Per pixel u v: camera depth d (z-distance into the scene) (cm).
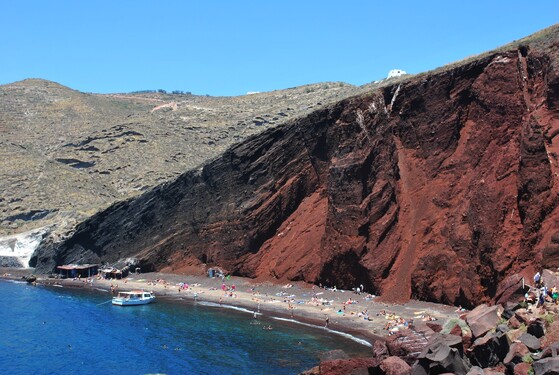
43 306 7619
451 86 6731
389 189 6744
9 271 11475
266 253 8325
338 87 19625
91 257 10738
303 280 7569
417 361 3300
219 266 8819
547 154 5300
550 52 5934
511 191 5419
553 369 2781
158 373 4553
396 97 7131
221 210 9106
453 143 6588
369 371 3597
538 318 3234
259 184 8750
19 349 5384
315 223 7856
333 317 5997
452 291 5562
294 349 5016
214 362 4753
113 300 7669
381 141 7038
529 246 5006
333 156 7894
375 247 6588
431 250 6006
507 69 6228
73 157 16362
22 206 13838
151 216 10162
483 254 5272
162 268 9775
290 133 8538
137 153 16388
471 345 3459
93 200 14300
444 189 6319
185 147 16900
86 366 4806
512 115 5994
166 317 6669
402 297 6091
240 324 6103
